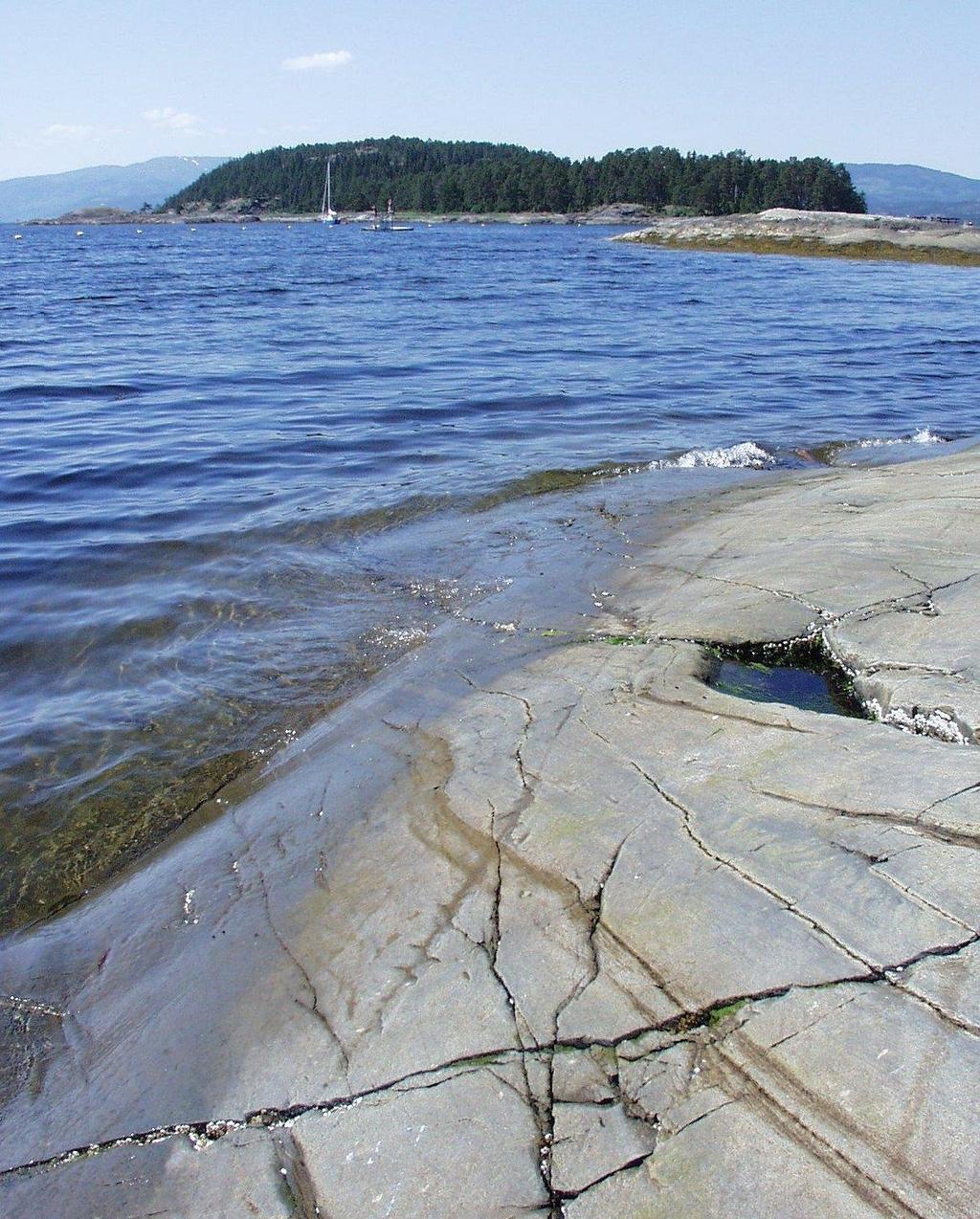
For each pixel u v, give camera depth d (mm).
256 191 170750
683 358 18875
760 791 4219
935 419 13883
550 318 25297
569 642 6312
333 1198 2865
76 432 12414
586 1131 2904
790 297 32375
